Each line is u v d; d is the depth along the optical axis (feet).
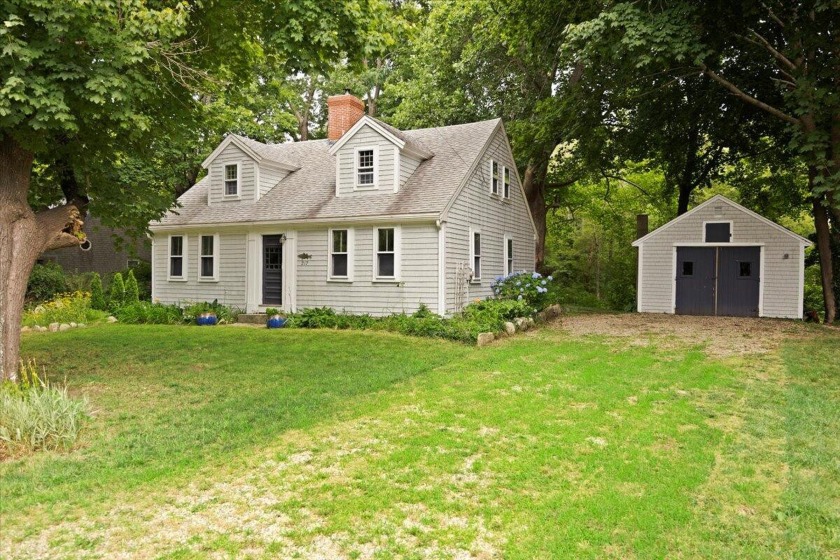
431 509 12.66
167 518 12.13
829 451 16.21
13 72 18.12
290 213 49.98
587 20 44.73
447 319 41.63
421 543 11.25
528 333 41.52
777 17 42.01
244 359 30.55
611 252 93.25
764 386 23.81
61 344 36.35
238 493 13.41
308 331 42.09
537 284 49.44
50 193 30.78
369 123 47.85
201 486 13.76
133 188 31.01
